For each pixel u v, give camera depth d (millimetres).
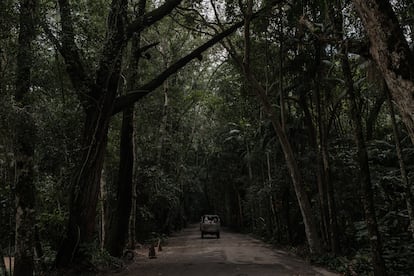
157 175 28734
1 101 9125
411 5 10883
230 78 27359
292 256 19344
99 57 14008
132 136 18172
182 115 36156
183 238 36844
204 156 48906
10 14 9828
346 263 13672
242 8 16531
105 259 14594
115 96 14695
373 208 10875
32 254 10188
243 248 24281
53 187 14719
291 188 23844
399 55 5844
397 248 12562
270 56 20719
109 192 24719
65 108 12297
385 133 20016
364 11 6133
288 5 16969
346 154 18031
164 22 26531
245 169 40531
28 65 10008
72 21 12852
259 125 24172
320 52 16438
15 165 10258
